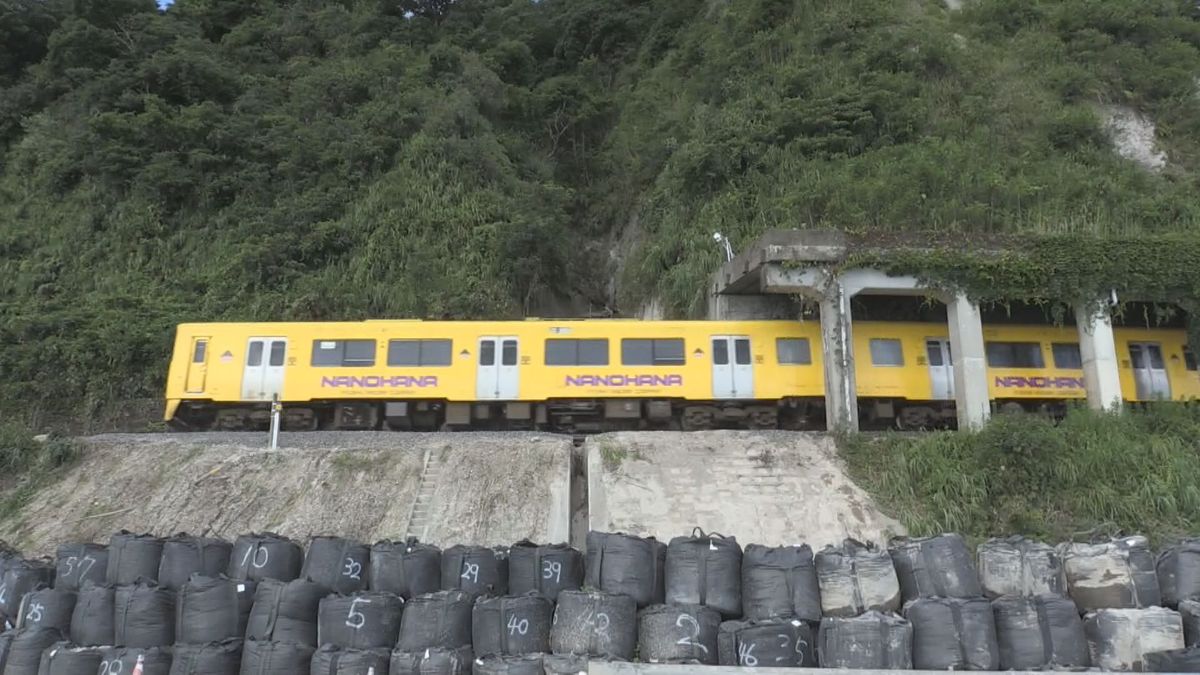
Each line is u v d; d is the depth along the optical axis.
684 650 8.42
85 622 8.95
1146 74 31.58
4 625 9.52
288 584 8.95
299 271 26.17
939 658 8.33
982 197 23.72
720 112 30.89
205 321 24.09
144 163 30.11
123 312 24.31
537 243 28.06
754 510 12.91
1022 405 19.62
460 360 18.77
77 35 34.03
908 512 12.98
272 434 14.32
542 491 13.02
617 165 36.06
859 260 17.22
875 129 27.62
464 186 29.73
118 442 14.75
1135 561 9.16
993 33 33.44
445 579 9.48
